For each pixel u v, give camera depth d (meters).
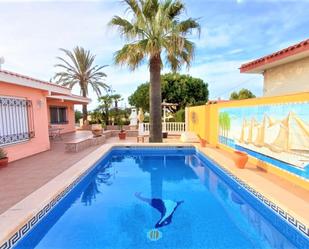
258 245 4.07
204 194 6.60
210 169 9.40
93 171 8.43
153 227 4.69
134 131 18.52
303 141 5.56
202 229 4.61
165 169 9.39
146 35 11.88
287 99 6.15
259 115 7.61
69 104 22.30
